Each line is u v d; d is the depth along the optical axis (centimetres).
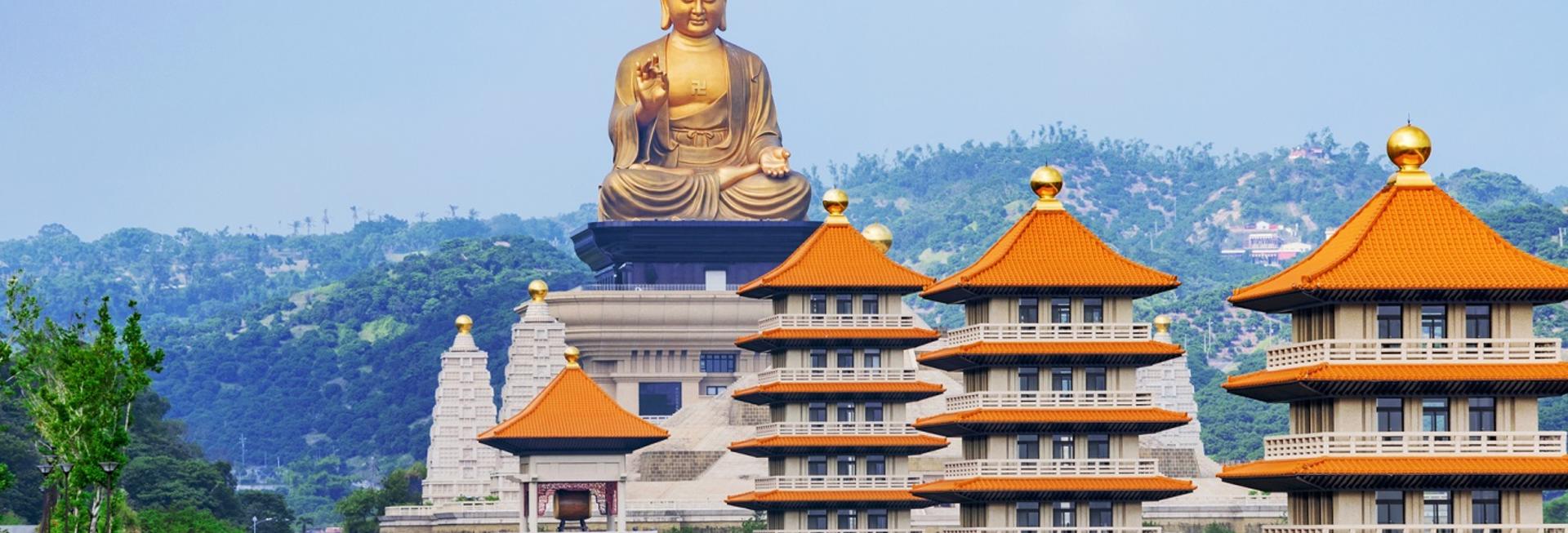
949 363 19225
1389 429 15125
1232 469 15725
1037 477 18650
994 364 18825
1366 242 15275
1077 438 18912
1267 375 15438
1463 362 15012
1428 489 15050
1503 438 15012
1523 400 15138
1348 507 15050
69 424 16950
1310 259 15750
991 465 18712
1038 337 18750
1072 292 18775
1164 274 18750
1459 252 15212
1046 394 18838
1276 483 15200
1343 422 15038
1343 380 14812
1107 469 18738
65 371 17262
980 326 18788
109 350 17150
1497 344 15075
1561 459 14938
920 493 19312
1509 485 14975
